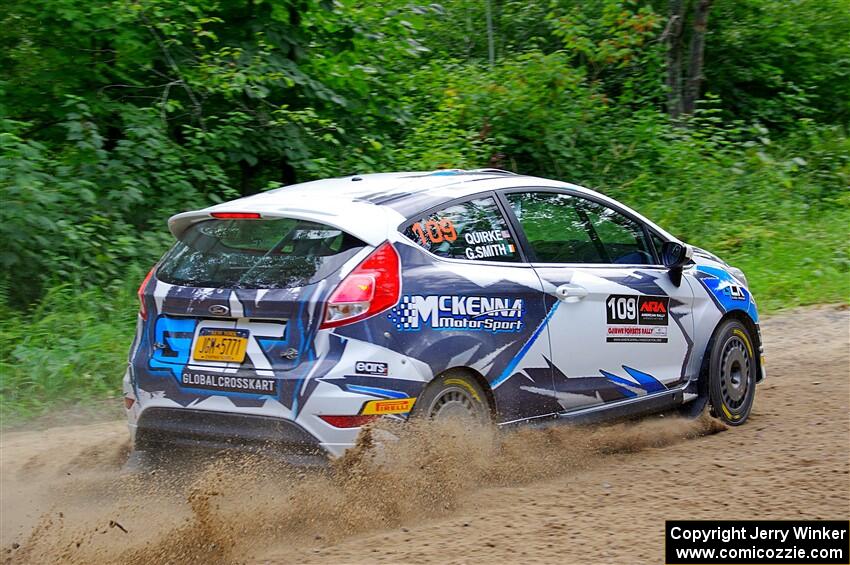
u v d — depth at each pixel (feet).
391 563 17.75
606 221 26.99
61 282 40.75
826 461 23.47
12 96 49.55
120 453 25.57
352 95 55.83
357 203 22.11
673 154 64.90
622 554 17.84
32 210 39.91
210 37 51.49
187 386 21.50
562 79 62.95
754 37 84.69
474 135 59.36
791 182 68.33
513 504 21.21
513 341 23.29
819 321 45.75
